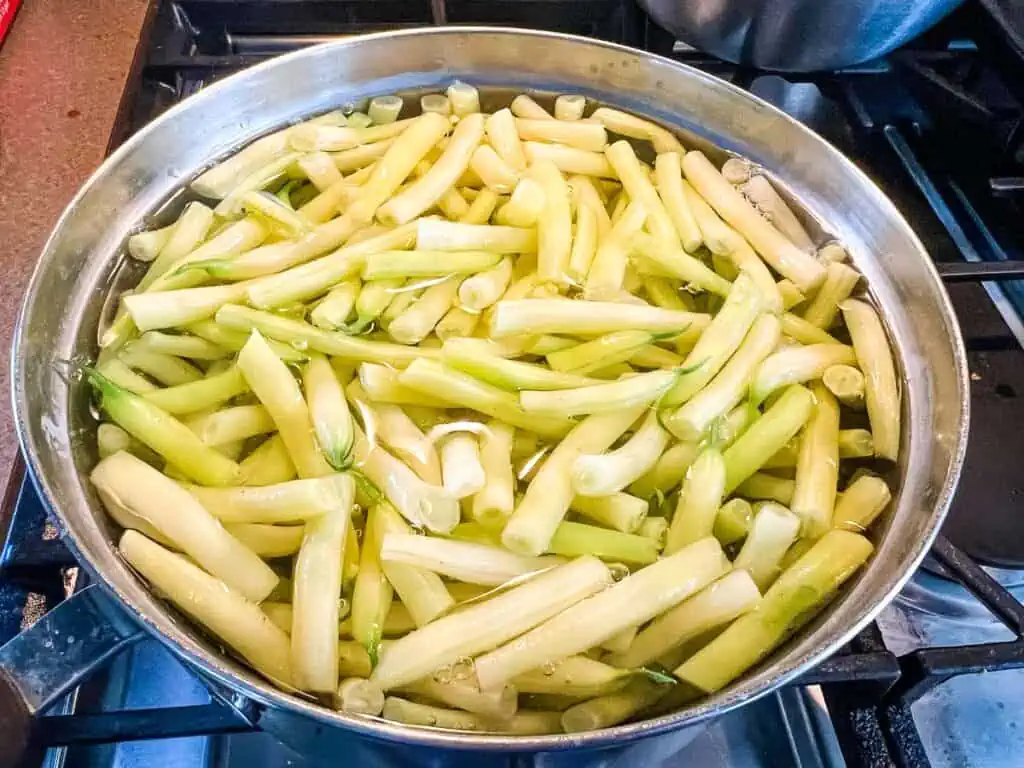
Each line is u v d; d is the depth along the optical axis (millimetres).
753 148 327
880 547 238
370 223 293
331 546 224
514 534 227
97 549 217
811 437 263
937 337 268
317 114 334
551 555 236
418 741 181
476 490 237
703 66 403
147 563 222
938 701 288
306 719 195
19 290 339
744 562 240
